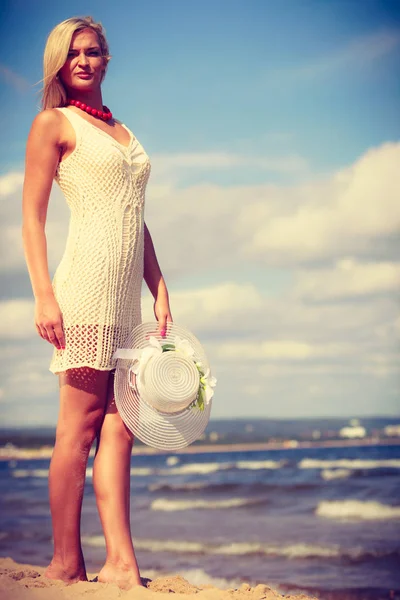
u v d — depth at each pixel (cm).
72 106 244
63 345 233
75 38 240
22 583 223
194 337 256
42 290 231
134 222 243
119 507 242
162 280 268
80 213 237
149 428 243
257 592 263
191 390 242
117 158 237
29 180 235
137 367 240
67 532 239
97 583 226
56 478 238
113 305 238
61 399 239
